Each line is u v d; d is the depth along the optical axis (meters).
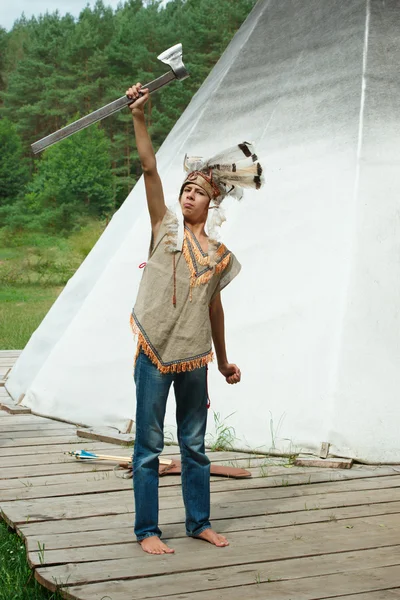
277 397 5.30
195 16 54.75
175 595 3.04
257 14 7.33
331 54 6.34
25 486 4.48
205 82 7.74
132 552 3.47
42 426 6.06
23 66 68.69
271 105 6.43
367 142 5.77
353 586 3.13
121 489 4.42
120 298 6.34
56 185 50.34
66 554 3.44
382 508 4.11
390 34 6.25
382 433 5.03
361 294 5.34
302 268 5.58
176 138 7.23
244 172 3.50
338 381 5.12
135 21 61.44
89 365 6.25
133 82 56.69
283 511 4.05
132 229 6.70
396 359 5.23
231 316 5.70
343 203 5.62
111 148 55.00
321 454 4.98
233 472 4.66
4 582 3.34
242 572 3.26
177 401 3.56
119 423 5.88
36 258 30.28
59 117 63.47
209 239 3.51
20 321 15.40
